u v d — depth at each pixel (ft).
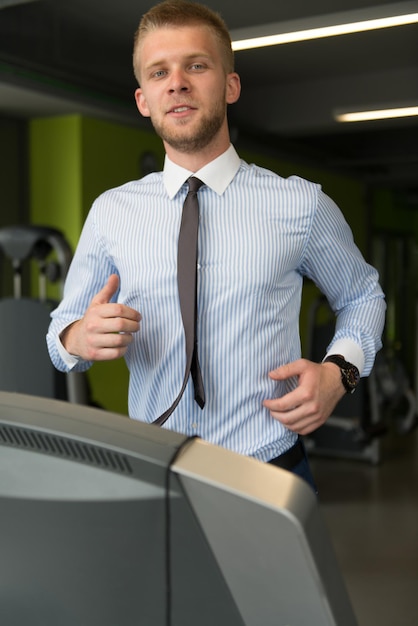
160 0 14.94
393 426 25.50
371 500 15.97
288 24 12.34
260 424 4.34
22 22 15.78
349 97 21.13
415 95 20.04
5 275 18.99
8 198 19.10
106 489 1.75
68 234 19.13
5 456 1.83
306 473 4.56
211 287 4.34
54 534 1.81
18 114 18.85
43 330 11.80
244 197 4.49
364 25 11.99
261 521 1.67
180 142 4.30
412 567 11.93
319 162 27.71
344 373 4.22
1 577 1.89
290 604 1.75
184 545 1.74
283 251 4.42
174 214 4.50
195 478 1.68
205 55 4.20
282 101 22.27
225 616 1.79
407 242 36.52
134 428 1.81
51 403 1.93
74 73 17.38
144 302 4.49
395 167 30.17
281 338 4.43
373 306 4.69
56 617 1.86
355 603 10.55
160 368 4.48
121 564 1.78
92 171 19.26
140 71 4.37
